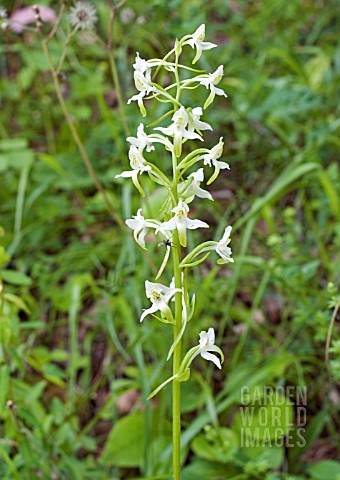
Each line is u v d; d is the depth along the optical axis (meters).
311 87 1.09
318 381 0.78
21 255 0.99
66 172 1.03
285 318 0.83
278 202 1.04
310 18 1.36
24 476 0.69
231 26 1.23
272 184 1.04
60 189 1.12
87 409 0.82
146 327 0.76
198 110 0.52
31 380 0.83
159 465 0.70
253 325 0.80
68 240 1.04
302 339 0.81
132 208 0.93
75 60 1.14
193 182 0.52
